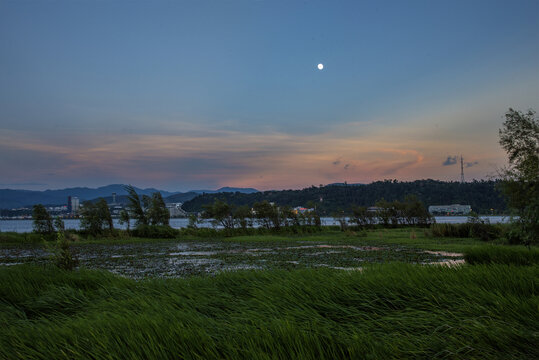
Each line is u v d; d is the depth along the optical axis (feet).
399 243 92.12
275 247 86.63
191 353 12.30
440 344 13.19
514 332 13.29
